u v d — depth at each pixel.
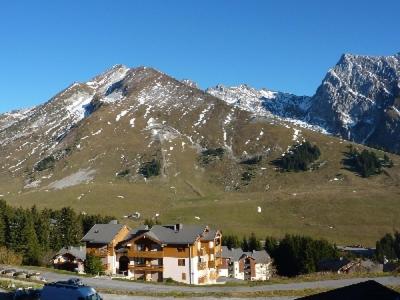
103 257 104.69
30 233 116.81
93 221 160.88
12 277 74.50
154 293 62.81
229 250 150.38
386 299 35.69
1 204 144.00
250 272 143.88
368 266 117.44
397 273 73.00
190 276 95.06
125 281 75.56
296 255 141.62
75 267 107.38
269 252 158.88
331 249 145.88
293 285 67.12
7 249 114.25
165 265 97.12
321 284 66.69
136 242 100.62
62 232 142.25
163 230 102.56
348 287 37.19
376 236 189.12
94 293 46.56
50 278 77.38
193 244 95.88
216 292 63.19
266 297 59.41
